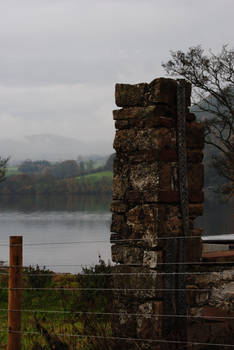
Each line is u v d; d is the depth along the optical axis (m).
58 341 6.68
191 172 7.14
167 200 6.79
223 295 7.15
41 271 16.33
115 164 7.26
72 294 12.07
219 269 7.37
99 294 10.47
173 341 6.28
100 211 115.62
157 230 6.69
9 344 6.32
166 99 6.87
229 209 90.38
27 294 13.17
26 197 185.62
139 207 6.92
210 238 10.97
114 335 6.74
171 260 6.77
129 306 6.92
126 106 7.20
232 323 6.86
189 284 7.02
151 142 6.82
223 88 27.30
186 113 7.16
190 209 7.09
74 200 168.88
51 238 57.25
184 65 27.61
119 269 7.08
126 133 7.14
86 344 6.60
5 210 119.06
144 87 7.00
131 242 6.98
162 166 6.78
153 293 6.65
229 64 27.09
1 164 34.25
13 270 6.36
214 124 27.53
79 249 44.81
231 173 28.38
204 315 7.08
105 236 59.19
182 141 6.98
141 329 6.72
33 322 8.46
